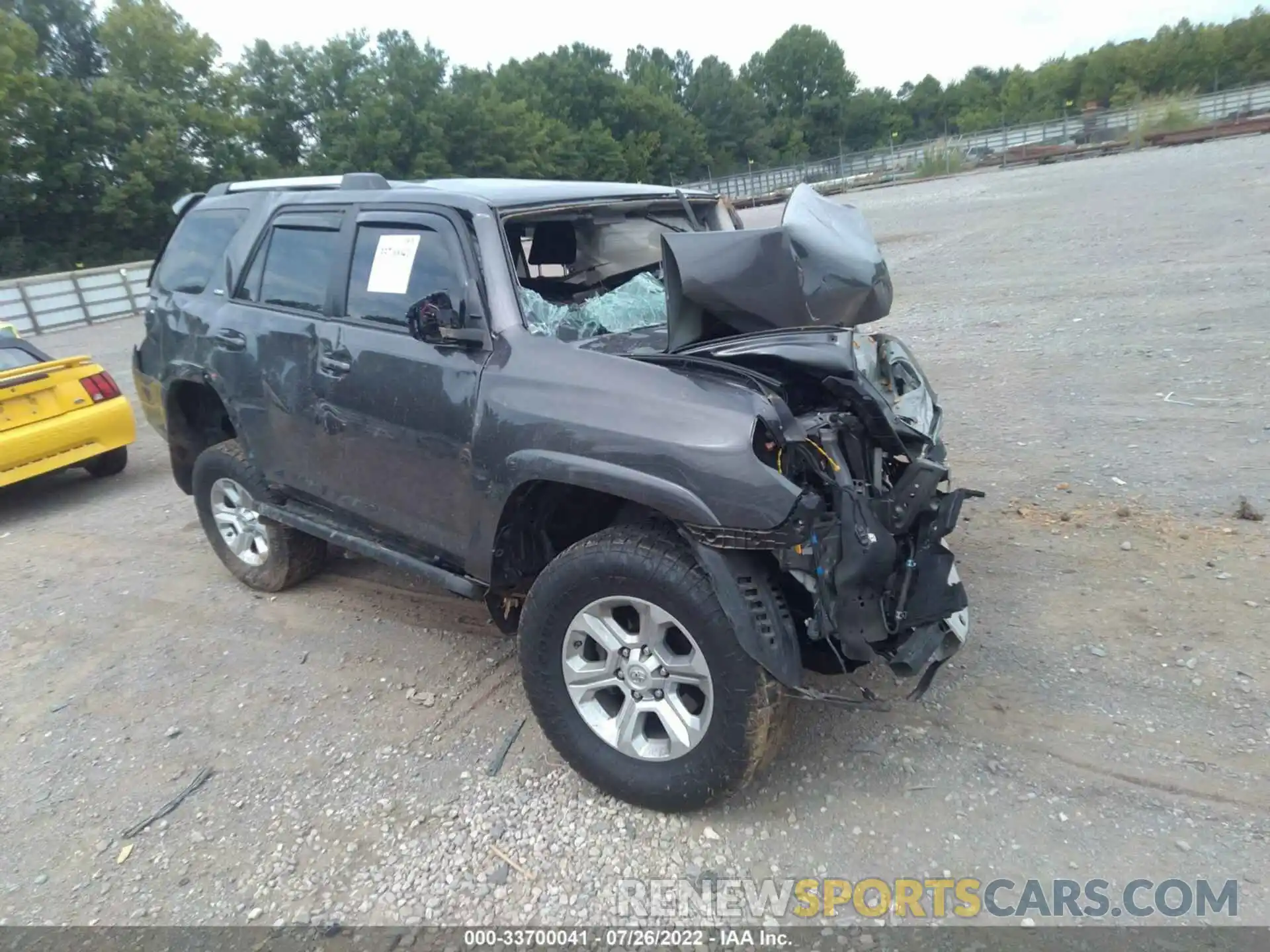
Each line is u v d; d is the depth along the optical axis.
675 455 2.81
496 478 3.29
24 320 21.80
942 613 3.03
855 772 3.25
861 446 3.11
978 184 33.91
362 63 57.31
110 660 4.55
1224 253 11.65
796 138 103.56
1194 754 3.18
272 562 4.99
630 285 4.07
